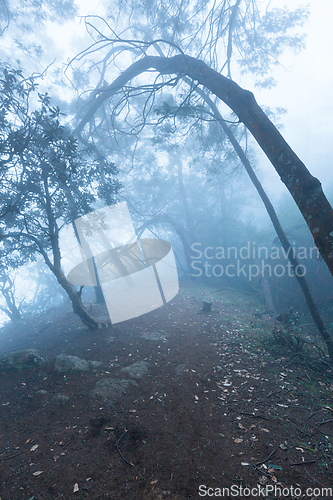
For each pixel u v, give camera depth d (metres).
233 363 5.66
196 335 7.36
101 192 7.59
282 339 6.29
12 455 3.33
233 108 4.89
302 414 4.01
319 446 3.36
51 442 3.57
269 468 3.08
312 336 7.21
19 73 5.40
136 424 3.90
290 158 4.02
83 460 3.26
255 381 4.95
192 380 5.07
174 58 6.31
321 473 2.96
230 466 3.14
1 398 4.63
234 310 9.73
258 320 8.35
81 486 2.90
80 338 7.41
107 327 7.98
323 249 3.59
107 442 3.56
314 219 3.69
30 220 6.82
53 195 6.77
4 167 5.58
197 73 5.61
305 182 3.82
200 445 3.49
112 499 2.76
